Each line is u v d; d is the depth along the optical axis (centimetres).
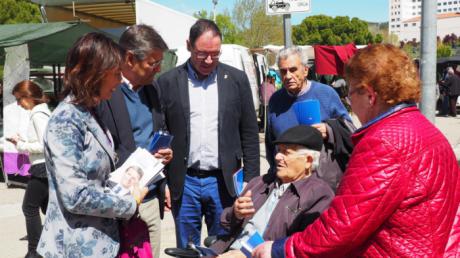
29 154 486
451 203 186
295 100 382
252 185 312
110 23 1512
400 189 178
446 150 190
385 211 179
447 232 184
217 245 306
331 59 1288
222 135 367
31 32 895
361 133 196
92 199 229
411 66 196
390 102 194
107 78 238
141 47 304
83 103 237
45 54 884
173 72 371
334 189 311
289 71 372
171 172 372
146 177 257
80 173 229
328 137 314
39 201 482
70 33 902
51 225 238
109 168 251
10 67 814
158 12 1252
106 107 310
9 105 802
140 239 277
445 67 2364
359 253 190
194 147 369
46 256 237
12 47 813
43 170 473
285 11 531
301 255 195
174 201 377
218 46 352
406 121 189
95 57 231
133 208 244
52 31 878
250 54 1553
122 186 249
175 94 364
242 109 377
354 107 205
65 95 240
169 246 548
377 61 194
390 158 180
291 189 284
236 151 375
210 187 374
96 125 243
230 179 369
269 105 402
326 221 189
